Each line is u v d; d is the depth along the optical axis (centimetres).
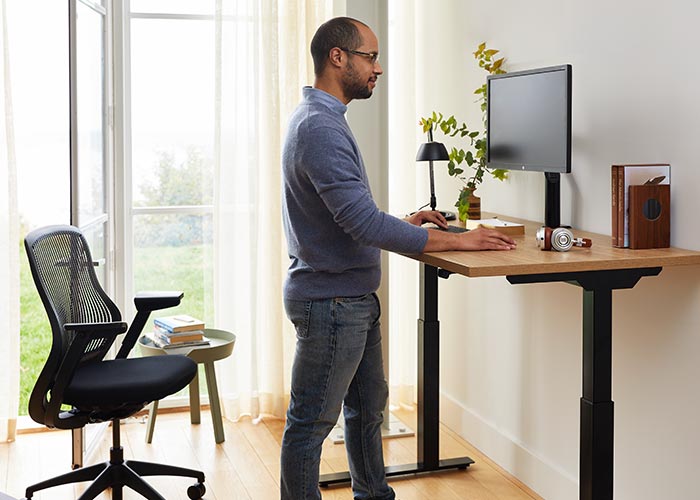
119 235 453
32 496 355
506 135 337
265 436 434
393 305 477
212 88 479
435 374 377
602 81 310
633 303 298
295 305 289
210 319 482
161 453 408
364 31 289
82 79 379
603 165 312
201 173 486
